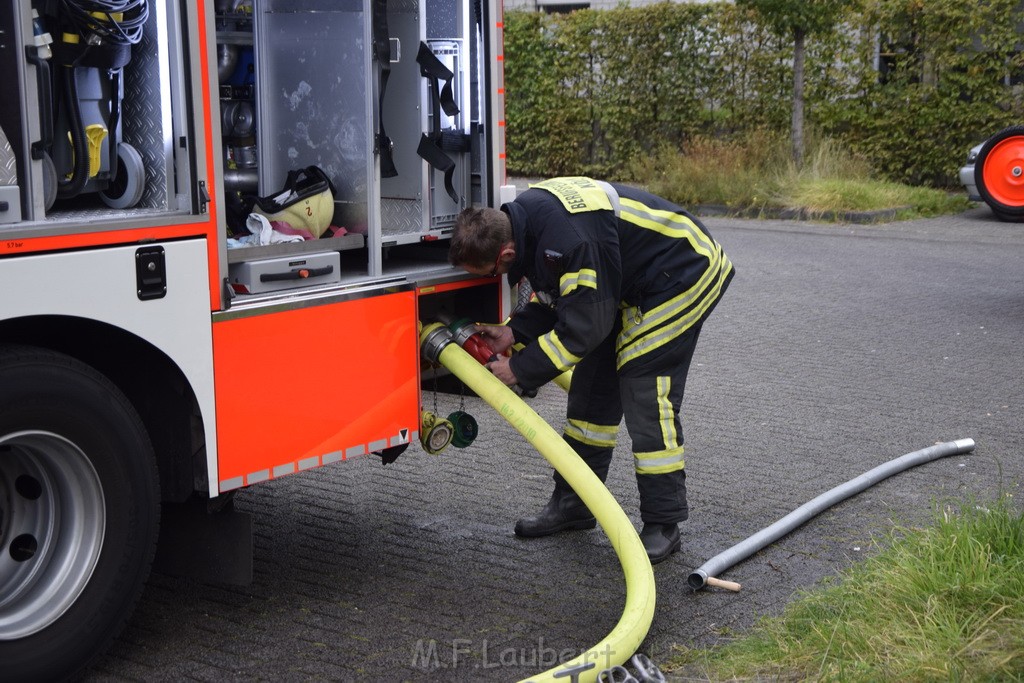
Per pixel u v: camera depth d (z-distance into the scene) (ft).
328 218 12.50
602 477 14.29
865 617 10.91
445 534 14.43
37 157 9.38
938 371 23.02
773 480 16.48
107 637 10.47
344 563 13.43
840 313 28.86
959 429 19.01
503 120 13.89
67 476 10.15
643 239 12.66
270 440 11.19
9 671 9.78
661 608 12.14
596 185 12.53
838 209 46.70
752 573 13.08
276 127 13.32
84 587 10.16
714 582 12.61
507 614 12.05
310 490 16.08
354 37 12.48
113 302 9.78
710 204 49.78
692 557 13.62
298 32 12.94
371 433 12.15
